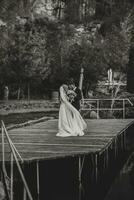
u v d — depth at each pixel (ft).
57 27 116.06
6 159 22.09
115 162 34.55
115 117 70.13
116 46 118.32
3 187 20.77
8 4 111.45
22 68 107.45
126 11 124.06
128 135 54.39
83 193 23.72
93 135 34.04
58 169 30.99
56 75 109.60
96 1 129.80
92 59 111.04
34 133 36.27
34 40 110.11
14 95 110.83
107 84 110.93
